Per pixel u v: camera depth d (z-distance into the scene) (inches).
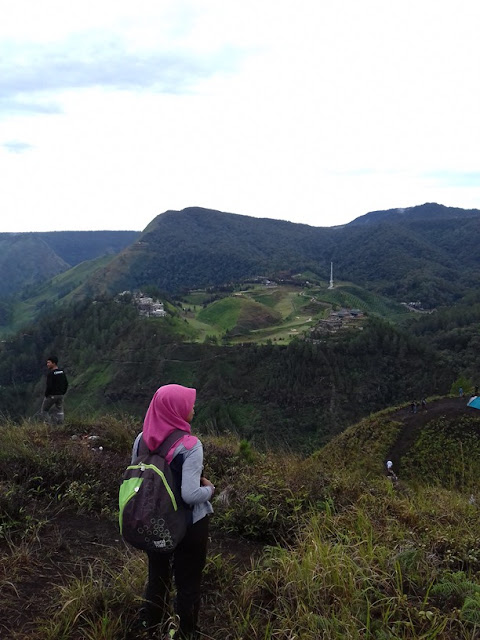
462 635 98.2
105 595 108.0
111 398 2427.4
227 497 178.1
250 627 100.5
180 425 92.4
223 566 129.5
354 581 110.2
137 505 84.0
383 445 917.2
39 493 175.3
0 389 2332.7
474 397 1038.4
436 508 185.8
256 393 2285.9
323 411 2146.9
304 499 172.7
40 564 124.5
